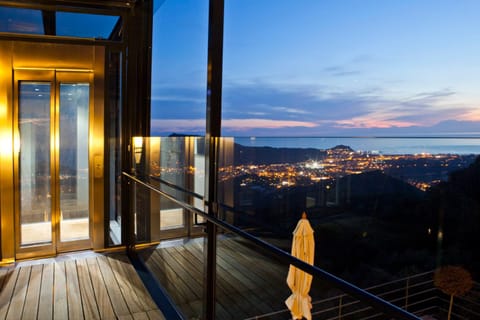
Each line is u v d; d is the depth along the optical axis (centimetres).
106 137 379
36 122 359
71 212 375
